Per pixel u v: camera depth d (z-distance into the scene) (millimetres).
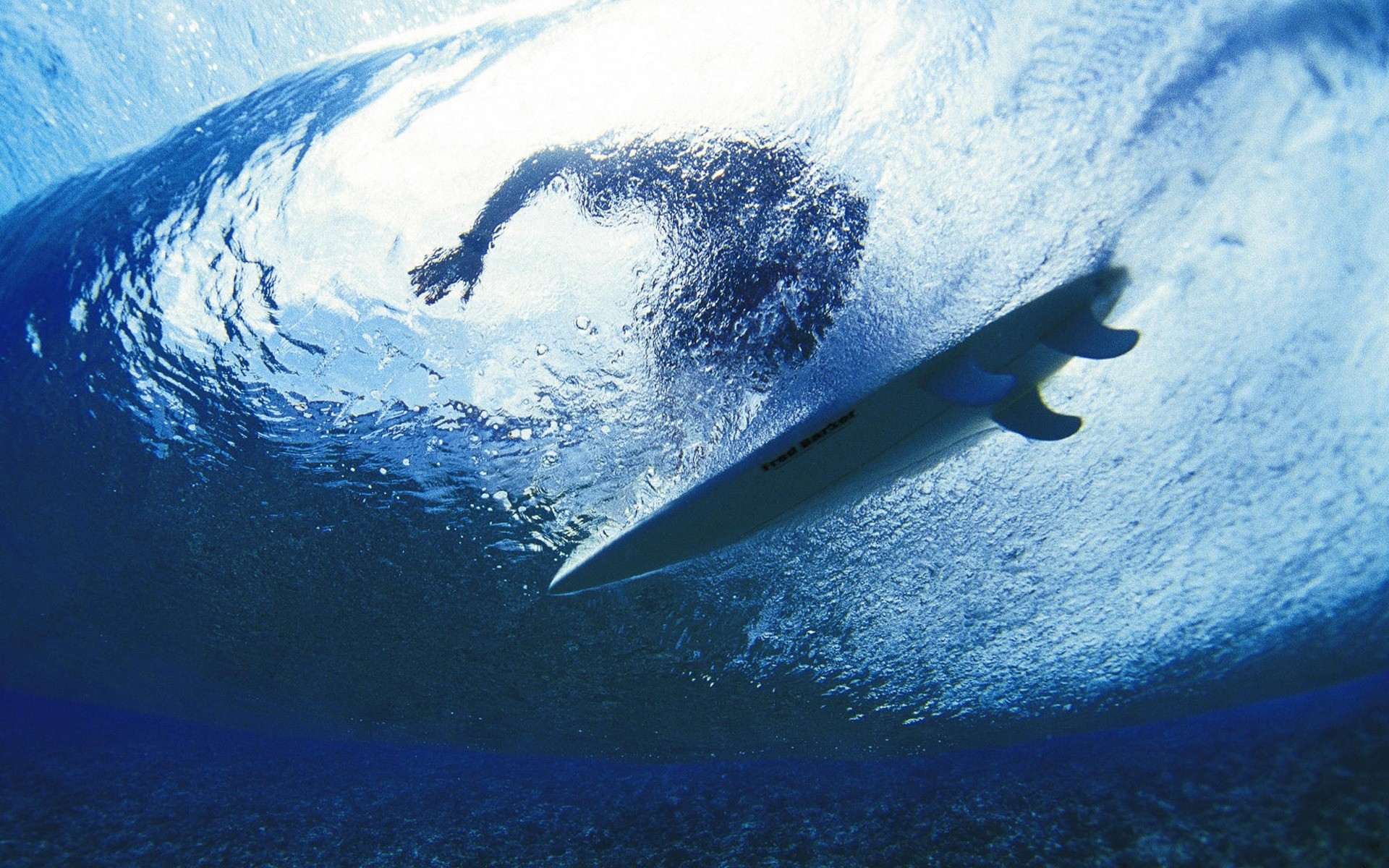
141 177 4559
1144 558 3869
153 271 4121
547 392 3746
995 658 4223
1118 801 3645
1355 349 3375
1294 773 3410
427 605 4355
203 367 4070
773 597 3992
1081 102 3385
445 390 3818
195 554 4578
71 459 4418
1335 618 3807
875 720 4527
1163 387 3541
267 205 4094
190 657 5273
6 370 4309
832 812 4207
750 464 3295
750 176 3574
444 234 3902
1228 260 3363
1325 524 3646
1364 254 3287
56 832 4609
